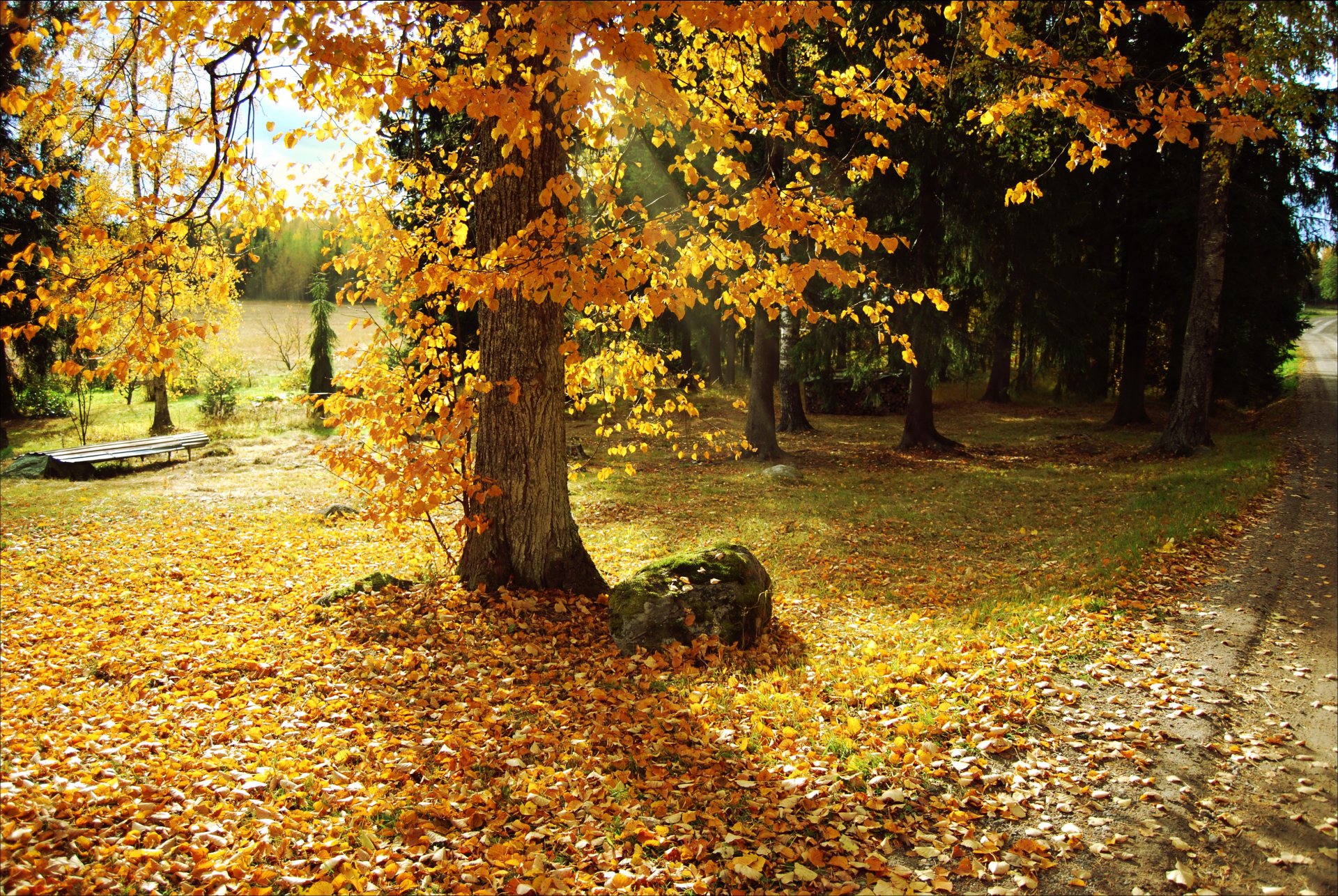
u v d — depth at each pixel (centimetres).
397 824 369
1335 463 1390
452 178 680
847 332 1841
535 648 604
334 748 446
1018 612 699
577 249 537
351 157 560
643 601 621
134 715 483
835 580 875
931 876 332
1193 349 1584
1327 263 7862
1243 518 992
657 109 423
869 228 1653
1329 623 638
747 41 517
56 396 2597
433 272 465
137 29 402
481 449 714
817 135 500
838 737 461
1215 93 468
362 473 625
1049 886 328
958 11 537
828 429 2306
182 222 434
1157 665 559
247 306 4216
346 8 357
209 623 680
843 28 548
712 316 2919
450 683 546
